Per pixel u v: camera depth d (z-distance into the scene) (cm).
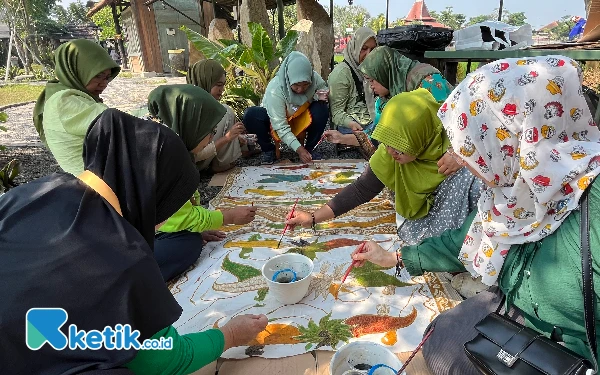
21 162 471
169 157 106
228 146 361
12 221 96
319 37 664
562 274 112
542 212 115
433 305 186
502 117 114
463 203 205
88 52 242
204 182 358
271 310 185
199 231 215
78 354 92
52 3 3403
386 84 308
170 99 227
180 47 1609
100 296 92
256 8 588
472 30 461
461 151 124
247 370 155
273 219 272
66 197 101
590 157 109
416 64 298
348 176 348
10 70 1705
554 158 110
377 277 205
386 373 136
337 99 385
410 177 217
